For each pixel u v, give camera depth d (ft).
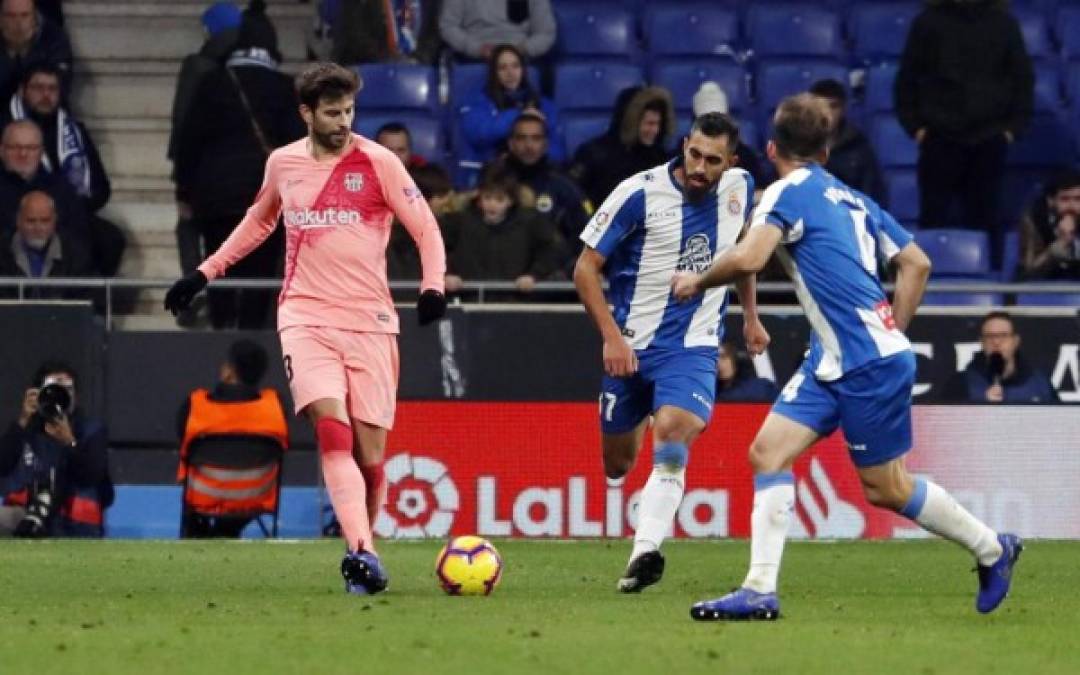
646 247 84.74
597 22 170.40
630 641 62.80
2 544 115.65
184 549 110.93
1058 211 143.43
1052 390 127.65
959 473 127.44
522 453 126.31
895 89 157.38
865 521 127.24
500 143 153.17
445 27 164.45
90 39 171.01
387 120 161.48
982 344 127.54
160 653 59.82
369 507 85.56
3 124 148.46
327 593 82.28
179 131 144.05
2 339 124.98
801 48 173.37
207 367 126.21
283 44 174.60
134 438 125.80
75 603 77.10
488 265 132.57
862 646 62.28
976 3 154.81
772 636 64.54
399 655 59.31
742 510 126.41
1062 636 66.08
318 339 82.07
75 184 146.72
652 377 85.51
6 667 56.85
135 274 161.68
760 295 133.49
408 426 126.11
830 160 148.46
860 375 69.31
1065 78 171.83
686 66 167.43
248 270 141.90
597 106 164.86
